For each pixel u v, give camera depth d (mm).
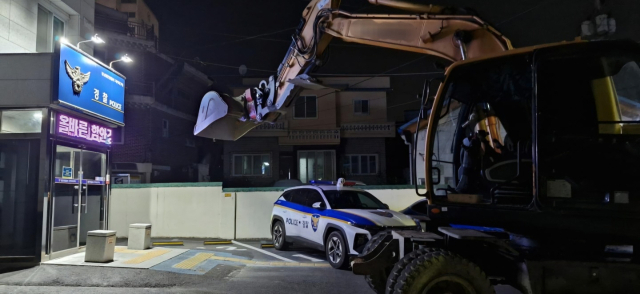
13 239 8297
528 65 4500
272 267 9000
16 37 10086
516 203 4457
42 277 7410
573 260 4129
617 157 4070
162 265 8500
